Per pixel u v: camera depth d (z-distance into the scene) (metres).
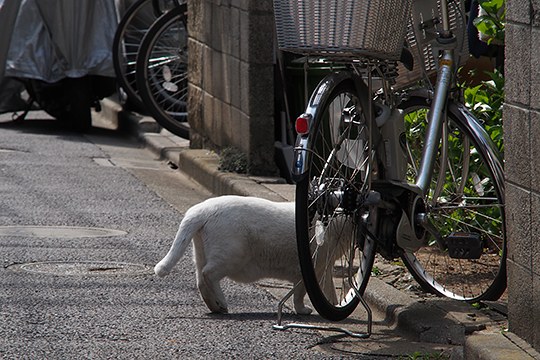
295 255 9.63
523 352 7.56
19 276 11.10
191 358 8.35
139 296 10.44
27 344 8.62
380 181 9.20
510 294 8.06
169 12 21.64
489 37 11.55
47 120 26.12
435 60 9.91
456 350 8.24
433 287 10.02
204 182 17.39
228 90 17.44
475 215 10.49
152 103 21.64
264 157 16.41
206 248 9.64
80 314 9.66
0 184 17.05
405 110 10.09
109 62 23.38
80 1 23.25
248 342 8.84
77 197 16.22
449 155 10.22
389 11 8.43
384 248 9.28
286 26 8.49
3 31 23.30
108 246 12.81
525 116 7.71
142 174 18.89
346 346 8.77
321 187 8.88
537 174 7.54
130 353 8.45
